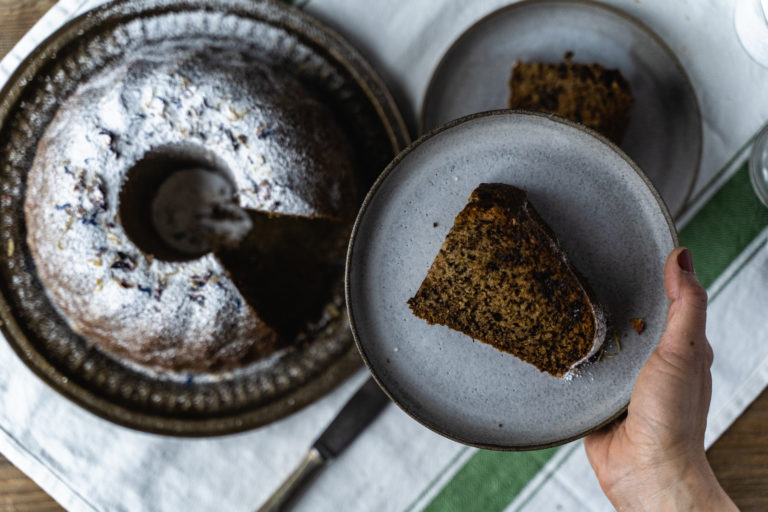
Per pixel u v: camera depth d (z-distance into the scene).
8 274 0.79
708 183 0.78
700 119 0.74
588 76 0.75
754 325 0.77
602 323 0.65
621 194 0.65
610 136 0.75
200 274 0.77
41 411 0.81
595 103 0.75
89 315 0.77
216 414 0.79
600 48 0.76
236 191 0.79
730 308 0.77
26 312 0.79
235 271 0.80
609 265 0.66
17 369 0.81
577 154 0.65
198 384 0.80
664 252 0.65
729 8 0.77
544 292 0.65
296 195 0.76
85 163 0.76
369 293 0.67
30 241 0.78
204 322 0.77
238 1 0.77
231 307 0.77
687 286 0.64
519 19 0.76
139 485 0.81
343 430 0.79
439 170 0.66
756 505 0.77
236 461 0.81
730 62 0.77
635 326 0.66
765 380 0.77
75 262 0.76
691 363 0.65
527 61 0.77
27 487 0.81
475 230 0.65
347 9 0.79
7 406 0.80
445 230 0.67
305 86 0.78
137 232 0.78
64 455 0.80
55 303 0.79
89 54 0.78
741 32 0.75
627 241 0.65
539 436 0.66
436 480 0.80
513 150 0.66
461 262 0.66
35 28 0.79
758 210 0.77
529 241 0.65
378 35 0.79
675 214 0.75
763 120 0.77
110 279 0.76
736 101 0.77
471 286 0.66
